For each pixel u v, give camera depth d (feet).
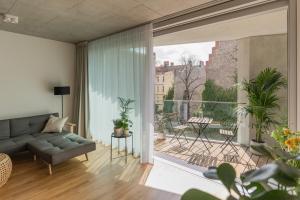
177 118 15.76
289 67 7.33
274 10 8.04
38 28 12.69
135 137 12.40
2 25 12.12
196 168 10.60
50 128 13.53
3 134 12.09
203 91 20.07
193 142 14.88
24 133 13.10
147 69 11.47
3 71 13.23
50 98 15.64
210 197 2.39
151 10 9.68
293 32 7.23
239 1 8.31
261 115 12.17
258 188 2.65
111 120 14.07
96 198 7.89
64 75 16.39
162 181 9.27
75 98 16.76
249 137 14.11
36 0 8.77
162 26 11.11
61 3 9.06
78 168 10.62
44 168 10.59
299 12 7.00
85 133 16.10
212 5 9.04
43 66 15.11
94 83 15.53
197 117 15.03
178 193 8.29
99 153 12.92
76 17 10.73
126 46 12.76
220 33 13.25
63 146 10.70
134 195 8.13
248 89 12.53
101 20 11.13
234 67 18.62
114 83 13.79
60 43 16.03
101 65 14.80
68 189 8.53
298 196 2.24
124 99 13.00
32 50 14.47
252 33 13.48
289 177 2.08
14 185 8.82
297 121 7.06
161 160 11.71
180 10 9.64
